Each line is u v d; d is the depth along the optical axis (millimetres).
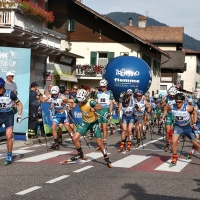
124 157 11078
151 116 19656
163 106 13648
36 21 20000
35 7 19219
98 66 37156
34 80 23594
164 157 11273
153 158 11031
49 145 13406
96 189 7090
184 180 8180
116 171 8891
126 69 22656
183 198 6684
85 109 9359
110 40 38594
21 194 6566
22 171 8586
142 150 12789
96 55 38781
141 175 8523
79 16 38812
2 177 7918
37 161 9938
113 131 19484
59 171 8688
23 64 13625
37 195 6535
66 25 36156
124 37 38375
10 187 7059
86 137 16688
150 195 6797
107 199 6430
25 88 13695
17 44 20500
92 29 38812
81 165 9523
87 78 37312
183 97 9578
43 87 24875
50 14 20734
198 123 12789
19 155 10883
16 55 13602
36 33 19828
